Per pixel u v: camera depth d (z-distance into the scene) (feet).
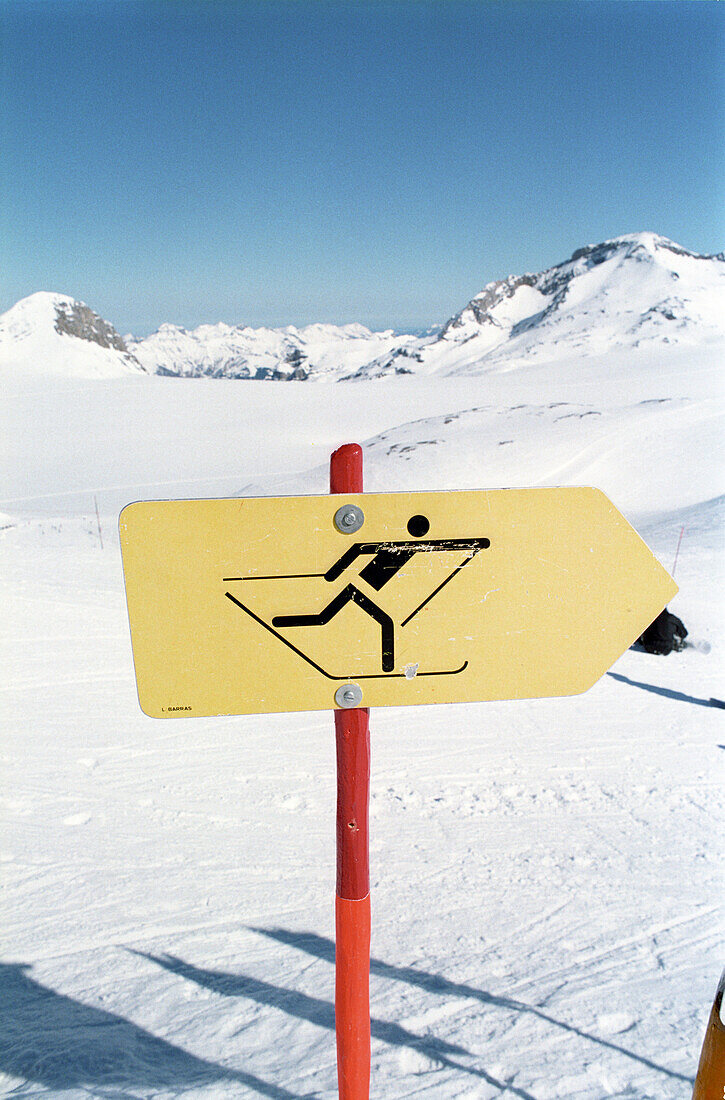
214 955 12.78
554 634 5.50
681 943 13.15
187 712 5.31
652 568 5.52
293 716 26.86
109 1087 8.95
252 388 340.39
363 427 254.47
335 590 5.30
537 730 26.32
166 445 213.66
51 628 34.81
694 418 154.40
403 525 5.29
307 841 17.57
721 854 17.17
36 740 23.53
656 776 22.20
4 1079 9.28
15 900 14.80
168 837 17.67
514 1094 8.64
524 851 17.28
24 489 145.28
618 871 16.30
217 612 5.23
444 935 13.48
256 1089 8.79
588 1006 10.83
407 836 18.10
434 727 26.55
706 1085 5.68
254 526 5.19
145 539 5.14
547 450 139.64
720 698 30.60
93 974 12.19
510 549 5.40
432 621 5.40
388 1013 10.71
